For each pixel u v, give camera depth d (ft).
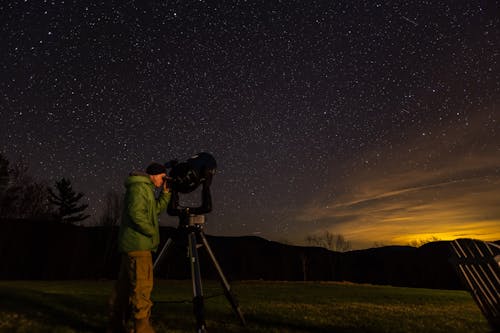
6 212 107.76
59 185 135.95
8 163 108.06
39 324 14.71
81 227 107.86
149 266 12.48
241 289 40.55
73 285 44.96
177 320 16.39
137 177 12.67
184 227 13.96
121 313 12.85
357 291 40.11
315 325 16.21
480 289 14.52
